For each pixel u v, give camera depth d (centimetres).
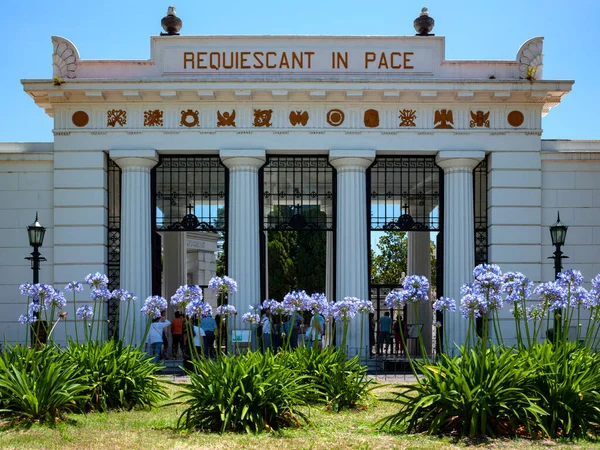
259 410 1428
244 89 2867
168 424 1473
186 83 2858
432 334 3325
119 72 2952
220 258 6178
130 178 2912
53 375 1495
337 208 2953
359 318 2828
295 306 1738
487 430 1320
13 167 2953
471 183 2956
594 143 3044
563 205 2977
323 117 2923
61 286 2883
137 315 2850
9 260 2933
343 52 2959
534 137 2953
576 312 2920
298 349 1856
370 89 2870
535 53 2964
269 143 2912
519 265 2927
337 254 2931
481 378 1343
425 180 3142
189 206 2967
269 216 3011
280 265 5653
